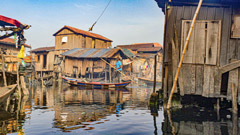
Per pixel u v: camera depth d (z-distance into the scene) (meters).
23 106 9.24
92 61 28.33
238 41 7.70
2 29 15.80
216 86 7.64
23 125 5.71
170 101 7.61
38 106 9.31
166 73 8.34
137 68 34.47
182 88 7.96
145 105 9.80
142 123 5.95
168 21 8.53
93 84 23.06
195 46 8.05
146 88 23.83
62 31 34.47
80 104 10.09
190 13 8.27
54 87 23.38
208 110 7.66
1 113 7.36
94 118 6.72
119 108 8.87
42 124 5.85
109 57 26.77
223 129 5.23
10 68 13.53
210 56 7.83
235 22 7.79
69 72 29.73
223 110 7.65
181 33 8.26
